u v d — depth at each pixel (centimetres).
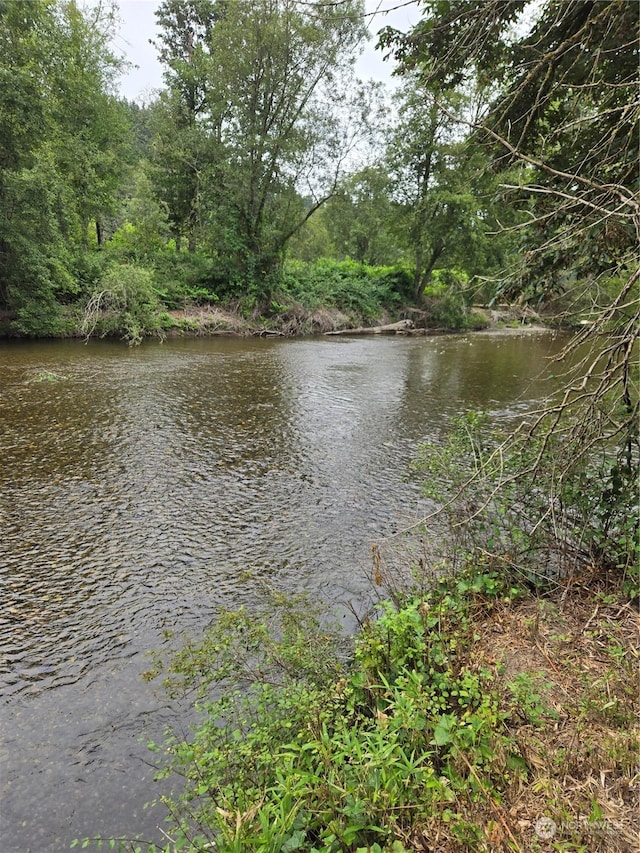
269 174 2133
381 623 266
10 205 1447
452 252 2388
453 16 414
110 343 1655
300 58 1928
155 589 373
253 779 196
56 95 1878
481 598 317
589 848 157
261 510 504
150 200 2162
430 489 407
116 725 259
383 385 1131
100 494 533
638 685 223
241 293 2258
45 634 325
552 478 326
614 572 328
